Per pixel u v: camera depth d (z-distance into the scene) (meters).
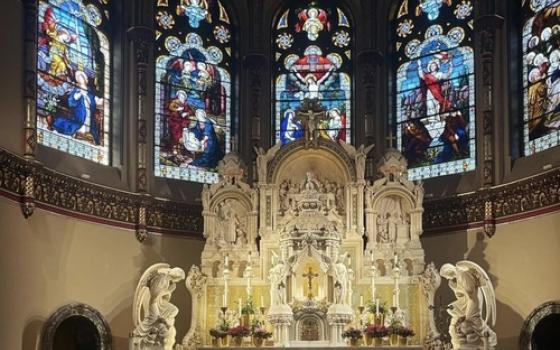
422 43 26.16
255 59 26.50
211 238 23.06
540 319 21.59
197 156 25.88
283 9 27.30
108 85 24.58
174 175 25.33
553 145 22.58
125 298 23.22
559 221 21.50
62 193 21.89
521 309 22.31
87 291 22.31
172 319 21.47
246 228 23.28
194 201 25.09
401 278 22.38
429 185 25.08
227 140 26.55
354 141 26.27
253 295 22.70
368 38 26.33
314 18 27.28
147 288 21.23
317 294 22.27
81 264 22.23
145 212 23.94
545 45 23.20
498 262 23.05
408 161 25.83
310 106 23.70
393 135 26.22
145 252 23.86
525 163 23.16
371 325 21.50
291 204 23.27
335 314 21.62
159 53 25.67
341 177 23.42
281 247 22.55
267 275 22.78
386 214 23.14
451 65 25.45
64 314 21.39
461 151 24.84
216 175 26.00
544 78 23.09
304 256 22.23
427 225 24.59
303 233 22.36
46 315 21.11
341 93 26.80
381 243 22.91
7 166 20.16
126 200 23.61
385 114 26.27
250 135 26.25
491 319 20.91
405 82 26.34
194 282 22.34
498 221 23.20
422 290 22.05
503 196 23.12
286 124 26.70
